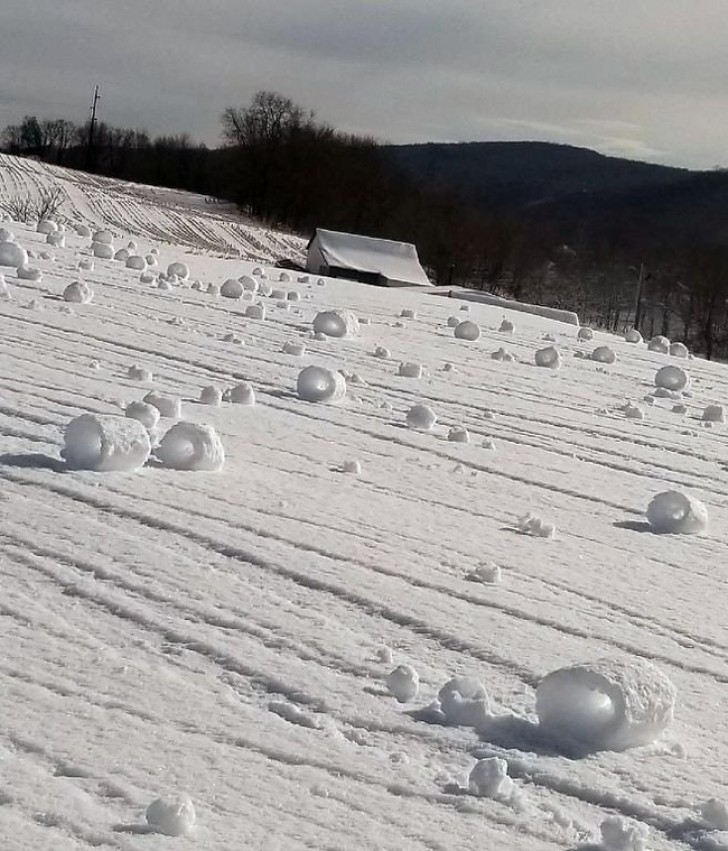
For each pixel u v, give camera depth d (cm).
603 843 410
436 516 813
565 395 1445
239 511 736
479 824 419
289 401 1131
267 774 439
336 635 570
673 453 1190
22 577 589
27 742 439
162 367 1207
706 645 630
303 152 10638
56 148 12888
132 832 392
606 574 737
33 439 832
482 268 10069
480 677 545
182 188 11606
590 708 500
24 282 1606
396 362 1489
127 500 721
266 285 2200
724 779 471
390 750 467
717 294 9288
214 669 519
